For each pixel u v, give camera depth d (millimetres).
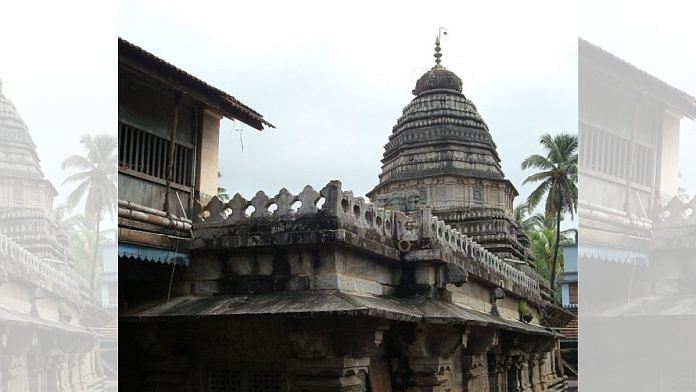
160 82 12344
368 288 12773
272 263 12039
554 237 47188
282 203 12008
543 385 28703
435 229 14438
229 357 12586
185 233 12609
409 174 31812
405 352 13719
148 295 12820
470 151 32062
